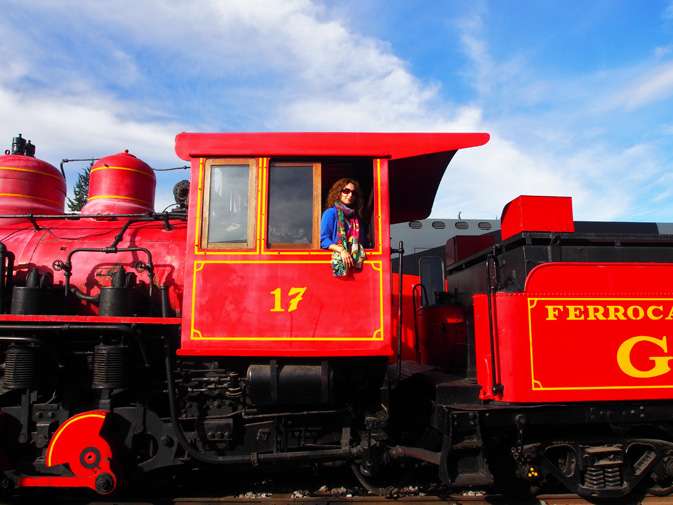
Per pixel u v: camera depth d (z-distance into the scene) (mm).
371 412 3699
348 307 3469
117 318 3479
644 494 3914
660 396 3426
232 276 3518
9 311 3816
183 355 3531
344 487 4090
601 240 3736
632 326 3488
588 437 3695
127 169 4816
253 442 3717
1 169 4629
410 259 7871
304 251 3535
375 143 3658
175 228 4336
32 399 3770
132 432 3691
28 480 3504
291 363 3516
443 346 4703
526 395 3334
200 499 3791
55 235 4273
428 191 4672
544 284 3471
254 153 3627
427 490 4008
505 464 3906
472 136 3705
